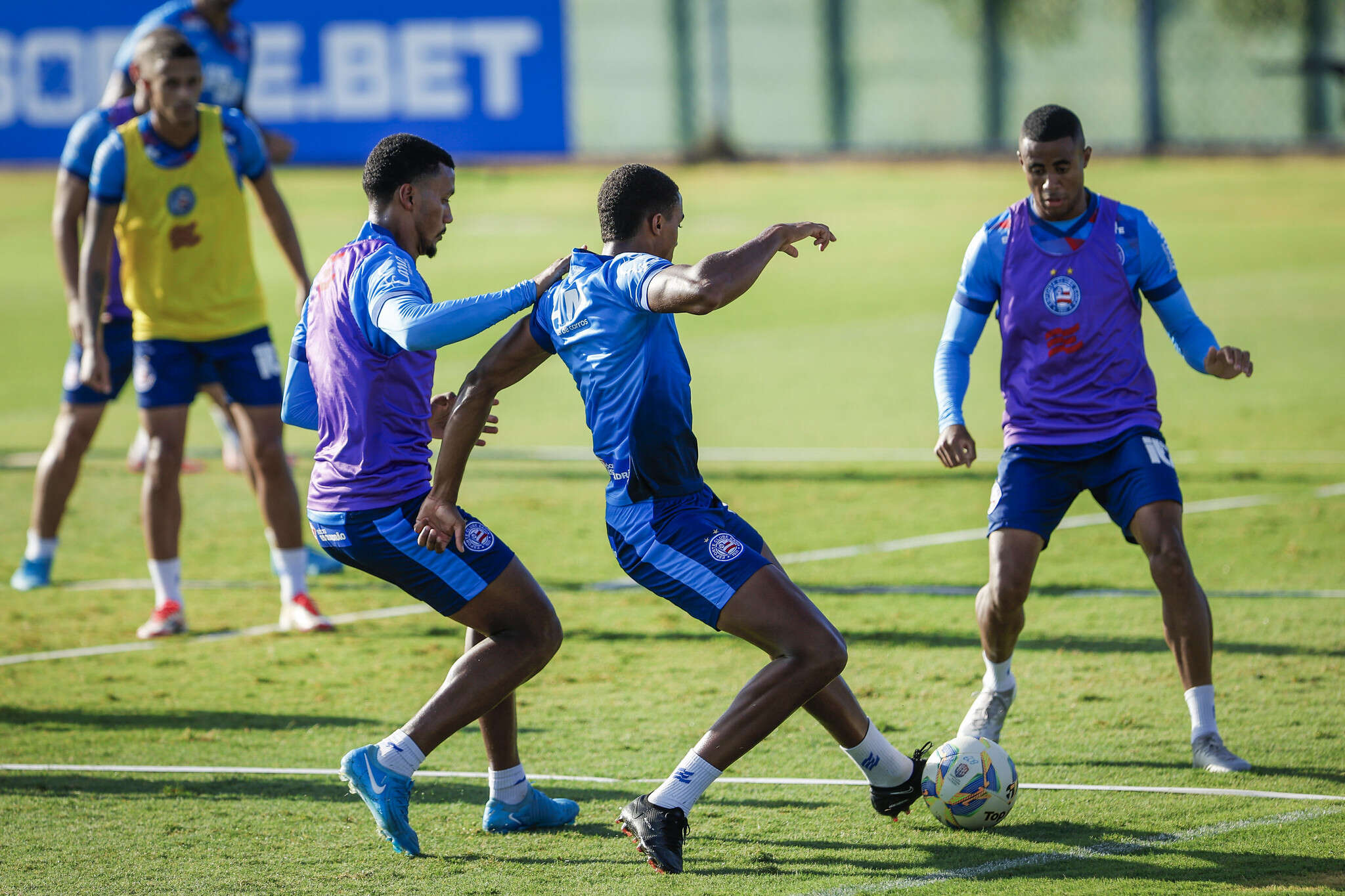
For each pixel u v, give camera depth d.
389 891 13.51
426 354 14.93
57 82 105.31
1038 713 18.47
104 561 28.14
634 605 24.41
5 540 29.72
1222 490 31.09
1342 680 19.27
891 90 117.44
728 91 118.38
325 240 77.75
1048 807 15.34
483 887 13.57
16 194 98.06
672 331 14.20
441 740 14.17
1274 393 41.97
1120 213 17.00
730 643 22.28
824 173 102.81
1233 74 112.38
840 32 117.38
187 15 28.72
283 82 105.38
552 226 82.06
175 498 23.28
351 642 22.77
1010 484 17.03
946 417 17.16
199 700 19.86
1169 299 17.19
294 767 17.19
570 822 15.30
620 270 13.62
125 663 21.66
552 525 30.03
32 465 36.59
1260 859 13.74
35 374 49.75
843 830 14.95
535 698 19.62
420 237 15.16
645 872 13.90
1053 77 115.19
